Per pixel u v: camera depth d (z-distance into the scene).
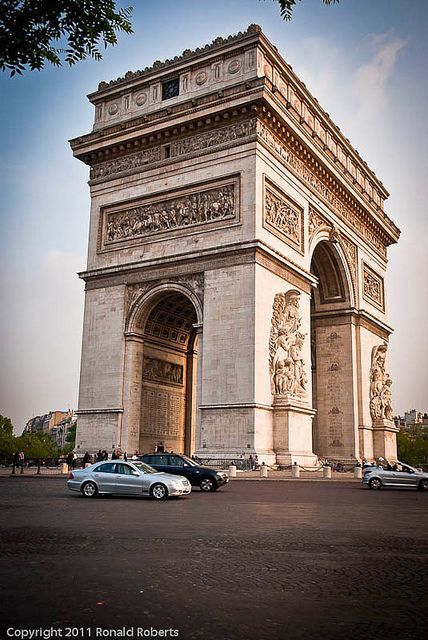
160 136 70.00
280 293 63.56
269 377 60.56
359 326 84.06
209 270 63.00
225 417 58.53
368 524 23.58
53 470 74.75
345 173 82.69
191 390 76.81
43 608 10.79
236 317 60.12
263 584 12.84
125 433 65.44
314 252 81.88
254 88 62.69
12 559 15.16
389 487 50.69
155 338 71.88
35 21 15.99
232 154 64.56
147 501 33.09
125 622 10.05
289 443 59.31
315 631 9.79
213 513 26.73
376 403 84.75
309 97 76.00
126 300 69.12
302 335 66.06
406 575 13.95
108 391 67.38
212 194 65.25
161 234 67.69
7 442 187.00
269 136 66.06
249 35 66.00
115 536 19.19
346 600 11.67
